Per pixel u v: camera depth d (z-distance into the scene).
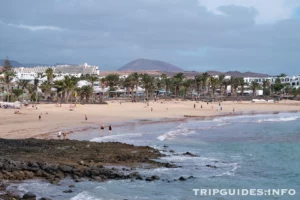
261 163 36.09
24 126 60.06
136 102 149.00
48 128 58.91
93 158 32.50
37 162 28.14
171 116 93.81
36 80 141.12
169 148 43.53
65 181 25.33
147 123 75.62
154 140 50.28
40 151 34.38
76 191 23.17
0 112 85.62
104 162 31.77
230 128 70.25
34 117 76.69
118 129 63.44
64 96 145.00
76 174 26.91
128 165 31.52
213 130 66.06
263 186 27.41
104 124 70.06
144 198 22.77
